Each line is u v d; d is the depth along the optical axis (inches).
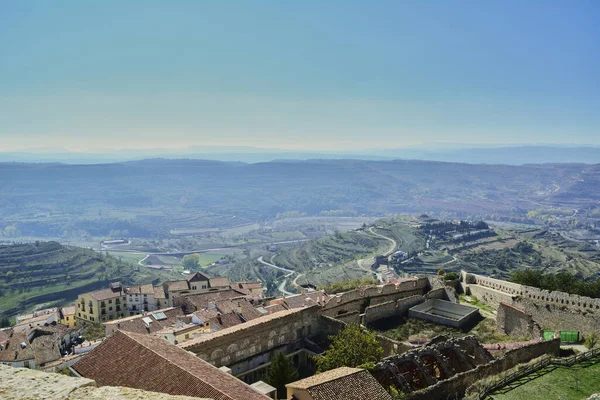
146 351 1806.1
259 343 3083.2
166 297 6624.0
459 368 2578.7
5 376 701.9
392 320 3919.8
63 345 5423.2
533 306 3646.7
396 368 2284.7
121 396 664.4
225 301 4655.5
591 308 3267.7
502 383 2118.6
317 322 3526.1
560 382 2112.5
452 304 4109.3
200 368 1739.7
